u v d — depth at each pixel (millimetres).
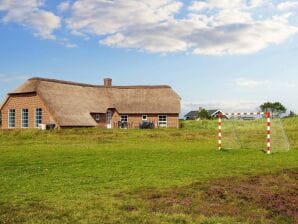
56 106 54125
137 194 13758
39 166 19891
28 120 55500
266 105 129750
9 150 26844
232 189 14438
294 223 10656
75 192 14055
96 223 10406
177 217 10930
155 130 49719
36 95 54594
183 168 19750
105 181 16172
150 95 69375
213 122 69625
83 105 60062
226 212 11578
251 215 11312
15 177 16859
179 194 13719
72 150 27172
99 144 32312
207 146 32219
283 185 15406
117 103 68062
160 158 23656
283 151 29312
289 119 65312
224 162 22328
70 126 53656
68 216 11023
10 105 57344
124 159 22906
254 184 15523
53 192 14016
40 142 33188
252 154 26984
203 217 11008
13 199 12883
